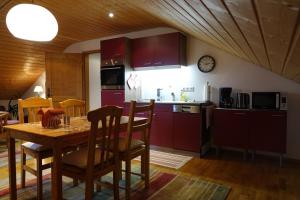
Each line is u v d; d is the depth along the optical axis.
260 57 2.06
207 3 0.95
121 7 3.38
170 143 3.82
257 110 3.28
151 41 4.18
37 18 1.98
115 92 4.40
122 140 2.43
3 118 3.81
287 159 3.43
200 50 4.04
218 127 3.57
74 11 3.57
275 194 2.34
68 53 5.30
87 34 4.84
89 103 5.70
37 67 5.54
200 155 3.55
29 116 2.68
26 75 5.66
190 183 2.58
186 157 3.54
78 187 2.48
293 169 3.05
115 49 4.36
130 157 2.22
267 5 0.58
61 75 5.24
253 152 3.38
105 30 4.59
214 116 3.60
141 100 4.41
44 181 2.64
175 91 4.32
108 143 1.94
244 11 0.77
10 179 2.15
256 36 1.11
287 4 0.50
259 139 3.28
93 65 5.79
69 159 1.91
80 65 5.42
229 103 3.63
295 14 0.54
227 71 3.83
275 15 0.63
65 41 5.25
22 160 2.46
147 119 2.58
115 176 2.05
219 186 2.51
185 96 4.20
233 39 1.70
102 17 3.83
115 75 4.38
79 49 5.51
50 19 2.07
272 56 1.54
